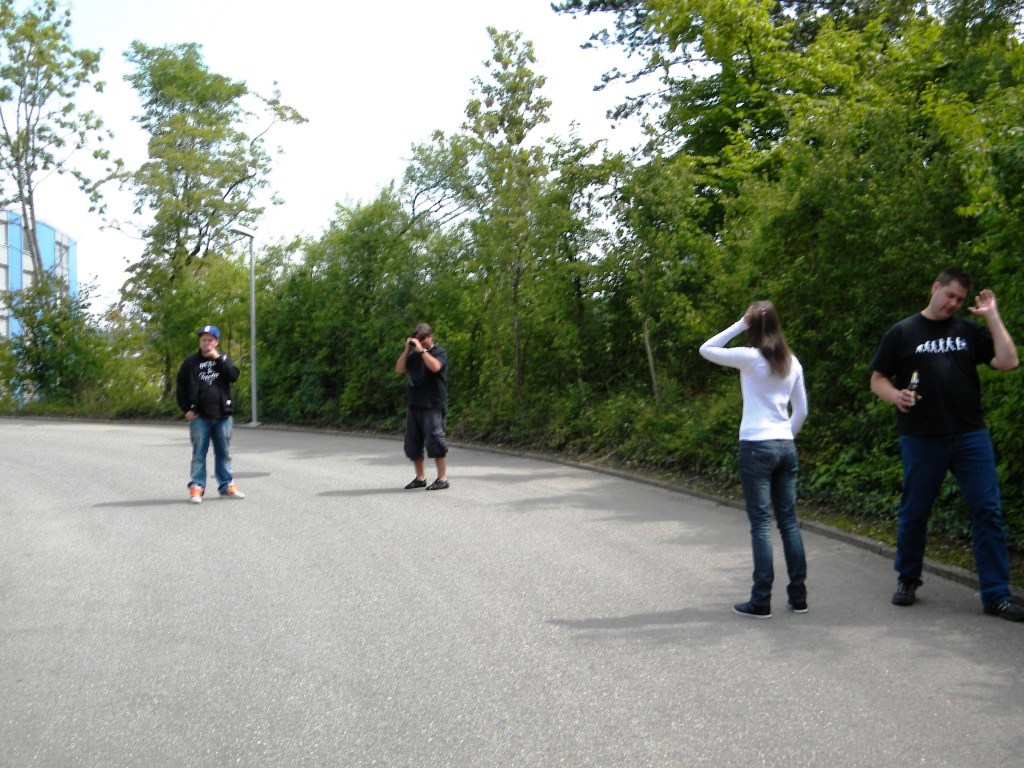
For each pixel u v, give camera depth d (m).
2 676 5.34
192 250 37.34
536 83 20.06
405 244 21.91
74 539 9.13
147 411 29.66
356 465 14.85
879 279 10.34
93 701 4.93
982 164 7.60
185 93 37.88
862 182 10.80
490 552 8.22
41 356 33.66
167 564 8.00
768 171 18.12
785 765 4.02
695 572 7.42
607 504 10.70
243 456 16.55
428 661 5.44
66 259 65.25
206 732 4.50
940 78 14.23
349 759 4.17
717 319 13.79
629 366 17.20
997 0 12.99
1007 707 4.59
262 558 8.14
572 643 5.71
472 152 21.00
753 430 6.26
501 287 18.30
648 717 4.56
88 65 35.34
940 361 6.22
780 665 5.24
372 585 7.16
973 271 9.48
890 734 4.30
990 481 6.16
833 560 7.74
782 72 20.12
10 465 15.55
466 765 4.09
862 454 9.89
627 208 15.13
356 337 22.28
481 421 18.20
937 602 6.45
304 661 5.48
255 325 26.62
